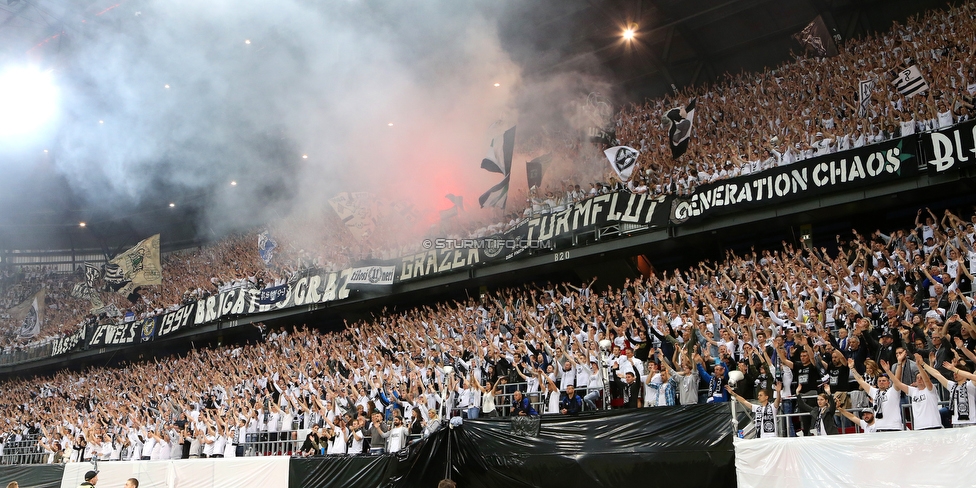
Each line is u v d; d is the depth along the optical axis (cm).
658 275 2739
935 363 1240
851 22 2900
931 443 949
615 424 1209
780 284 1845
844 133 2217
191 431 2305
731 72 3256
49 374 4656
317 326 3666
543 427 1270
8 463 2944
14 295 5066
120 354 4209
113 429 2672
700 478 1113
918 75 2134
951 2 2738
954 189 2030
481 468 1302
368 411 1984
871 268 1867
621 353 1677
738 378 1385
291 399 2223
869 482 981
